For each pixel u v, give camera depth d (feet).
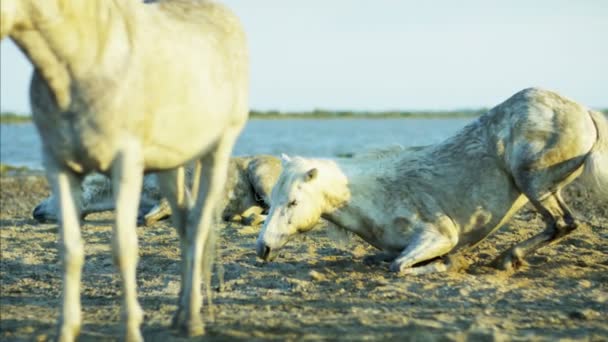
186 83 15.03
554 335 17.11
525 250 24.49
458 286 22.11
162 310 19.67
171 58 14.84
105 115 13.71
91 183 34.76
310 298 21.07
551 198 24.29
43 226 36.19
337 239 26.94
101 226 35.68
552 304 20.22
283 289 22.39
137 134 14.26
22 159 106.93
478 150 25.31
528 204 40.01
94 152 13.91
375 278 23.54
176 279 23.90
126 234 14.16
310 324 17.83
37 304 20.88
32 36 13.46
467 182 25.31
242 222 36.60
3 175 69.72
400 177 25.86
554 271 24.22
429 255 24.43
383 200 25.67
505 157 24.64
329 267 25.36
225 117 16.66
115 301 21.07
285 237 25.36
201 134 15.87
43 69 13.64
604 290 21.75
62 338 14.55
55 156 14.30
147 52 14.44
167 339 16.47
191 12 16.93
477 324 17.84
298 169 25.54
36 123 14.38
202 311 19.33
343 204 25.80
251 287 22.62
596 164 23.84
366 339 16.37
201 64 15.64
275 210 25.49
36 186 57.72
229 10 18.26
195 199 18.35
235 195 36.42
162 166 15.57
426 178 25.66
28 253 28.94
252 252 28.50
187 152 15.76
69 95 13.76
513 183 25.03
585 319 18.78
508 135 24.57
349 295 21.40
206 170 17.69
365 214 25.67
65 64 13.66
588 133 23.99
